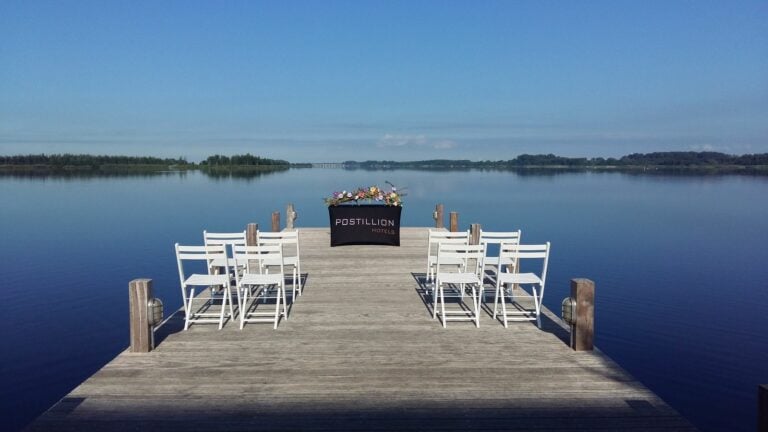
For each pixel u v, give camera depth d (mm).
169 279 11609
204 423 3809
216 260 6395
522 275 6121
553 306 9539
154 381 4480
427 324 6016
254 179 61781
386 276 8414
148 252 14625
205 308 6609
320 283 7953
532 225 20016
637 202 29859
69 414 3928
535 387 4395
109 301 9859
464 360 4957
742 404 6109
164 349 5195
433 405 4078
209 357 5000
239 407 4035
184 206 27344
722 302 9875
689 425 3824
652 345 7812
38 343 7797
